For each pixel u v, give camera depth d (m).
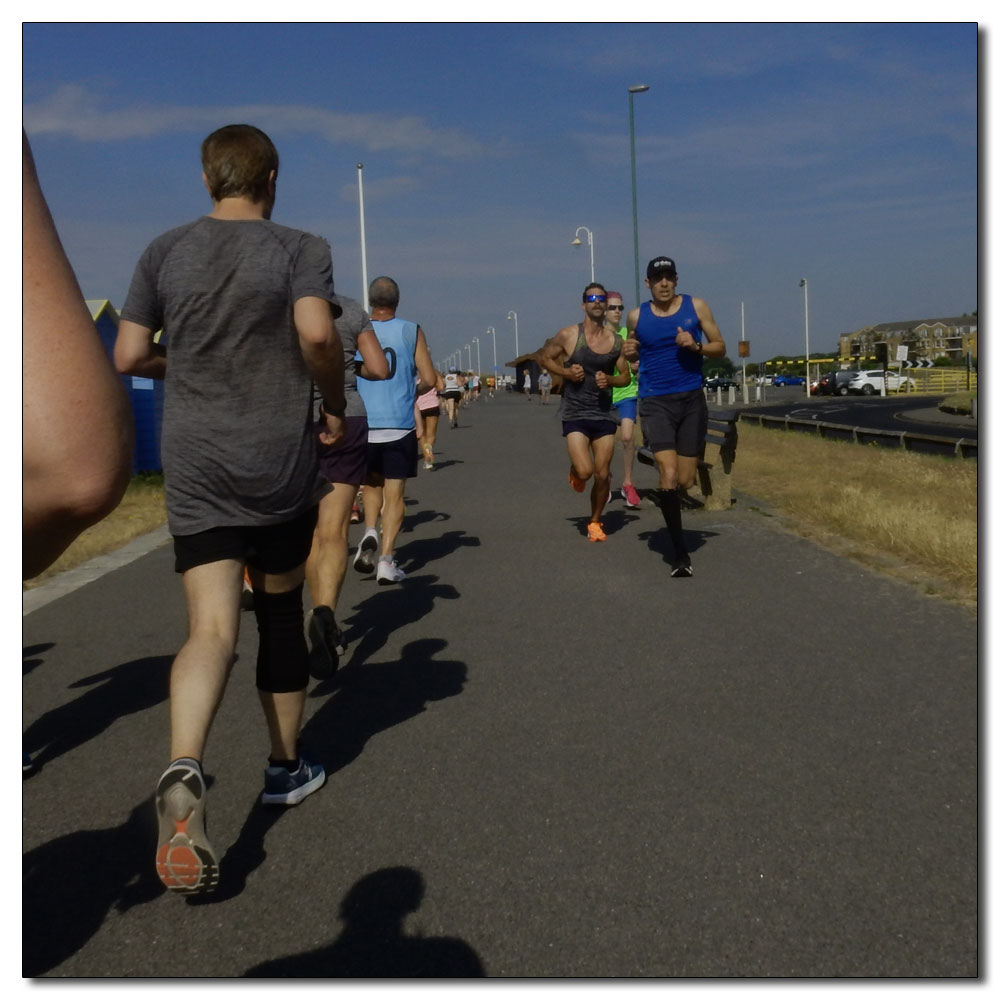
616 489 13.50
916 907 2.84
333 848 3.35
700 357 7.75
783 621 6.17
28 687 5.45
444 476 16.27
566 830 3.40
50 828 3.63
